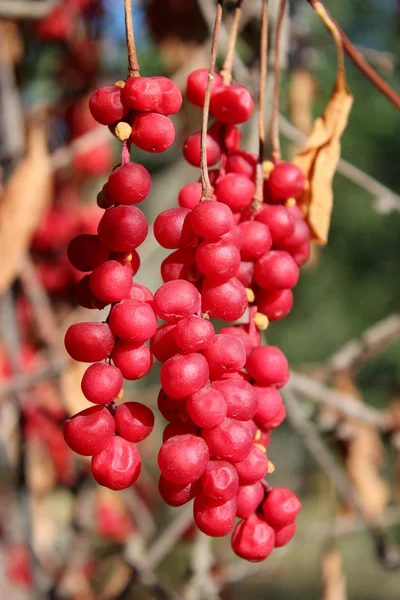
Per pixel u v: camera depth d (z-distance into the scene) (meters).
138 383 0.64
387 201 0.38
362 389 1.05
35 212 0.34
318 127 0.26
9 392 0.37
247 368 0.22
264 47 0.23
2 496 0.47
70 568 0.45
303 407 0.47
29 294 0.44
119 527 0.54
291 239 0.23
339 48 0.25
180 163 0.56
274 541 0.22
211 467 0.20
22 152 0.39
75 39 0.49
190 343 0.20
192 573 0.43
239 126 0.36
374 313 1.56
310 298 1.56
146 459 0.64
